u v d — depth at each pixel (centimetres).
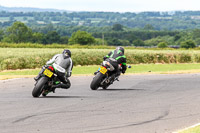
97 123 2716
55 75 3934
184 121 2911
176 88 5278
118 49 4991
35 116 2883
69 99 3891
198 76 7331
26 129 2456
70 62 4106
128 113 3162
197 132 2406
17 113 2978
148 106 3578
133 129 2566
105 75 4825
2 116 2839
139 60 14338
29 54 10988
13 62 10169
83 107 3394
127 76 7125
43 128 2500
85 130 2488
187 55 15438
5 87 4869
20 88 4794
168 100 4044
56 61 4050
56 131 2431
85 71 9156
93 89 4847
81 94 4378
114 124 2705
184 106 3641
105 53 13112
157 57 14800
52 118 2833
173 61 15150
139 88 5222
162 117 3044
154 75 7438
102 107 3431
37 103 3525
